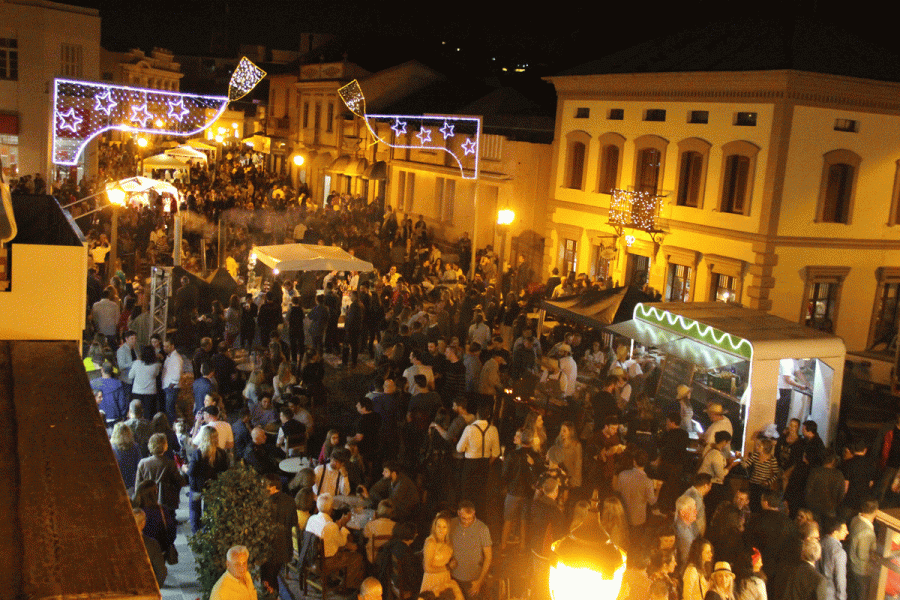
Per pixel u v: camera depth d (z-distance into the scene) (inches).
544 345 820.6
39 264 196.5
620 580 179.6
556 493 388.2
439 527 343.9
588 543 181.0
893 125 981.8
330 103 2090.3
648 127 1092.5
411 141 1672.0
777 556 391.9
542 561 386.0
